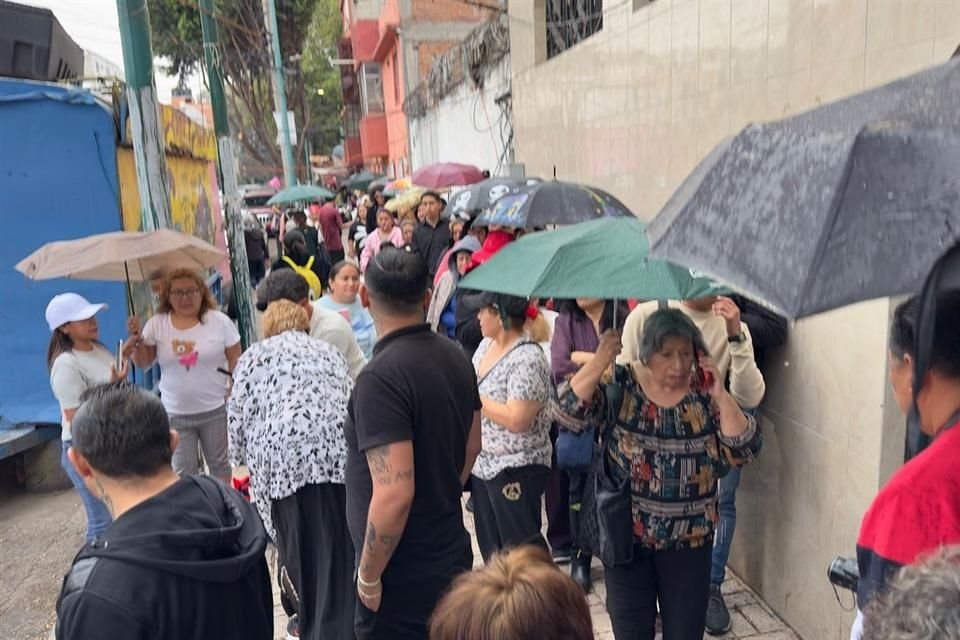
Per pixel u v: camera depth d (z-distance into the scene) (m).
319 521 2.98
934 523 1.38
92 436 1.87
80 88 6.17
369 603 2.48
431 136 16.50
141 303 6.63
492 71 10.72
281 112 19.97
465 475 2.79
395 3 21.52
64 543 5.26
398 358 2.42
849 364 3.12
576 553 4.12
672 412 2.65
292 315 3.35
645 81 5.21
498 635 1.27
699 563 2.75
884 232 1.10
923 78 1.31
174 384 4.79
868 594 1.44
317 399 3.02
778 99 3.62
